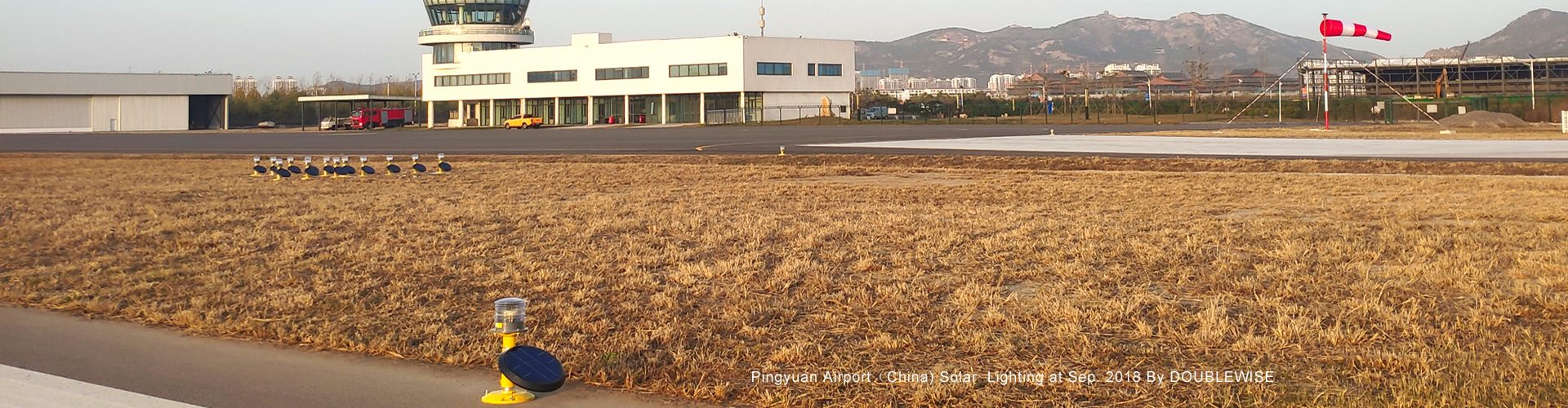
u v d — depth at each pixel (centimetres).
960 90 18925
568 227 1593
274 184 2700
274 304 996
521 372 675
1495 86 11556
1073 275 1114
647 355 793
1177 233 1458
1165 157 3409
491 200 2152
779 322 911
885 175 2892
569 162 3612
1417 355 759
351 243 1444
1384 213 1727
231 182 2812
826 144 4662
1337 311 922
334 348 830
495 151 4475
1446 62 11644
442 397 693
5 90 10206
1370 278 1080
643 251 1334
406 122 11044
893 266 1194
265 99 13900
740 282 1098
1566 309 915
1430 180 2425
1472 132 5409
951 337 840
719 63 9806
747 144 4691
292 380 733
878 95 14000
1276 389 688
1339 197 2028
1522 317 895
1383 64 11750
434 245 1420
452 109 11838
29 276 1195
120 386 716
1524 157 3183
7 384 715
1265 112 10100
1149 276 1116
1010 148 4081
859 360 775
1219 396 675
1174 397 677
